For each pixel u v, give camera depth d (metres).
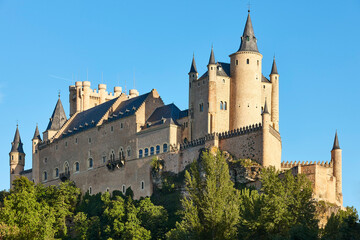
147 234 184.38
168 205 198.75
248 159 190.62
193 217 153.00
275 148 193.00
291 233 142.62
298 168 180.38
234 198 156.50
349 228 138.75
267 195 155.25
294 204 152.00
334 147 193.00
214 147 196.12
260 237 150.00
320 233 149.00
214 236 150.50
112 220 195.88
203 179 192.62
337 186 190.25
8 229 163.75
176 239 154.62
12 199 188.25
